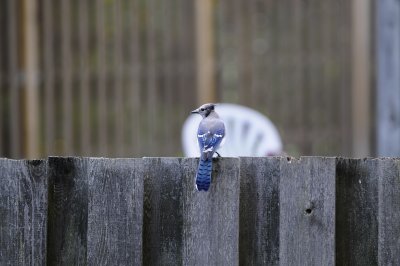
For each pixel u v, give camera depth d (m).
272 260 7.40
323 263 7.34
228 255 7.39
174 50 18.23
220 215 7.40
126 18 18.38
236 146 14.40
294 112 18.16
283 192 7.37
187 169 7.45
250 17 18.08
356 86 18.00
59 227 7.54
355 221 7.43
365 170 7.41
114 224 7.45
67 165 7.53
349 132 18.09
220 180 7.40
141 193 7.43
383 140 13.22
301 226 7.35
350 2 18.05
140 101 18.38
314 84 18.16
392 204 7.36
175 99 18.27
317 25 18.12
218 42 18.12
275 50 18.12
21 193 7.51
